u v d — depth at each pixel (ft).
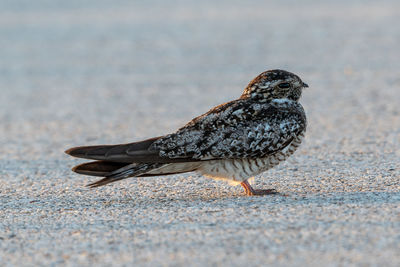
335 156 43.01
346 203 29.25
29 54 110.83
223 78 85.51
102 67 97.76
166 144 31.01
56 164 44.75
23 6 175.22
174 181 37.27
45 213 30.76
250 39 118.52
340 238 24.13
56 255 24.23
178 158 31.09
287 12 155.02
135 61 101.71
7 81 89.66
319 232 24.91
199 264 22.41
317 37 118.01
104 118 64.39
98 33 131.34
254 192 32.91
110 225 27.73
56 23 145.69
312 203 29.53
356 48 104.94
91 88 82.84
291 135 32.30
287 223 26.25
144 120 62.59
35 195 35.19
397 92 71.00
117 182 37.50
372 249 22.90
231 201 31.09
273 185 35.37
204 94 75.77
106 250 24.40
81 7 172.65
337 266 21.67
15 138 56.03
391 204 28.71
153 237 25.55
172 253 23.61
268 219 27.02
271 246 23.70
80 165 31.32
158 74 90.58
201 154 31.17
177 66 95.86
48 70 97.09
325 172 38.04
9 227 28.32
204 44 115.14
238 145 31.24
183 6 172.04
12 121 64.49
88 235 26.40
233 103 32.40
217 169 32.12
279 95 33.19
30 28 139.54
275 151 32.14
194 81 84.43
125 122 61.93
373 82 77.97
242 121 31.53
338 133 51.96
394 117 57.57
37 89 83.51
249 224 26.43
